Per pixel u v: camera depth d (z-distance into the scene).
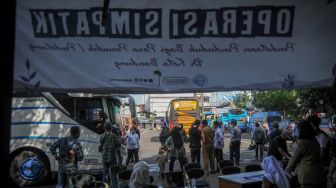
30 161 12.77
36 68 3.54
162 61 3.61
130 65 3.61
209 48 3.58
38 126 12.92
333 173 7.91
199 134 15.54
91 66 3.58
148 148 29.98
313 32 3.52
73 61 3.57
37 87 3.54
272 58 3.55
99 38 3.57
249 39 3.55
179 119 37.91
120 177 8.38
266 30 3.54
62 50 3.55
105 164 11.67
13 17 2.48
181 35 3.57
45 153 12.82
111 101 13.65
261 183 7.04
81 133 13.04
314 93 8.64
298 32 3.52
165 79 3.62
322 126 11.01
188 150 27.92
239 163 16.89
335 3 3.48
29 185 12.80
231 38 3.56
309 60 3.54
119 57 3.60
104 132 12.64
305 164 5.53
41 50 3.54
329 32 3.51
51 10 3.52
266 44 3.55
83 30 3.55
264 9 3.51
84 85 3.58
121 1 3.54
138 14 3.56
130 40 3.58
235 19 3.54
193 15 3.55
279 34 3.53
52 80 3.55
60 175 8.94
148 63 3.61
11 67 2.46
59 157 8.99
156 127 74.06
